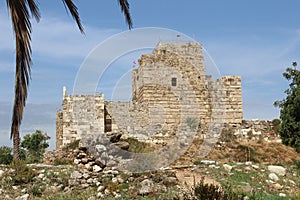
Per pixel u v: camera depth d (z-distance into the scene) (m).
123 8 14.70
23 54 13.52
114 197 15.20
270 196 16.36
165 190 15.70
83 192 15.89
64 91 34.31
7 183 16.97
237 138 35.16
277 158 30.12
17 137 19.11
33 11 13.45
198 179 18.38
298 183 20.00
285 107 28.89
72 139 33.59
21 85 13.77
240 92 37.84
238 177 19.44
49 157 25.09
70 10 13.95
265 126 37.03
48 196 15.57
